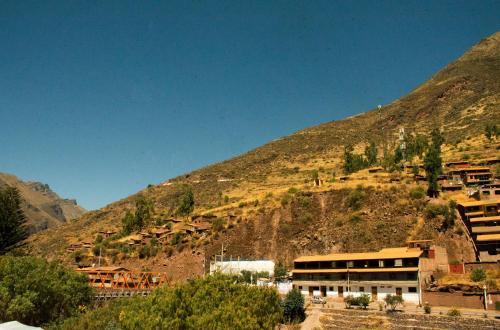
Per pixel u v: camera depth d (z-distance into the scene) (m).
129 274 109.75
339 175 186.88
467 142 199.88
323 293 89.12
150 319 38.88
